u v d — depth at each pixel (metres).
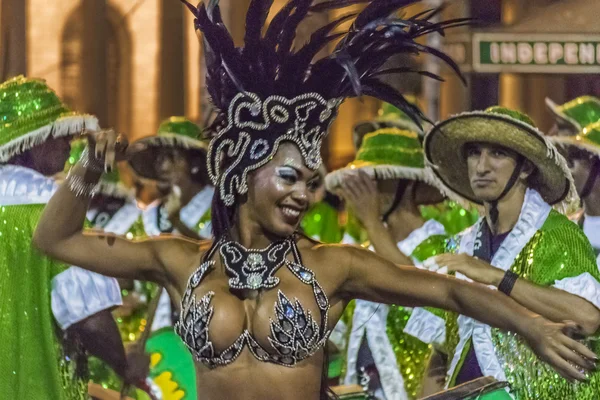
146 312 8.71
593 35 11.93
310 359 5.08
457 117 6.43
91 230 5.33
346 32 5.18
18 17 15.02
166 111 20.31
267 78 5.05
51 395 6.91
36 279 6.94
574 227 6.31
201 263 5.12
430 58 11.98
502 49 11.90
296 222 5.06
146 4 20.33
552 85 18.86
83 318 6.96
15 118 7.06
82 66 19.59
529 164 6.41
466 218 9.83
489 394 5.95
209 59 5.18
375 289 5.15
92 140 5.04
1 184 7.07
